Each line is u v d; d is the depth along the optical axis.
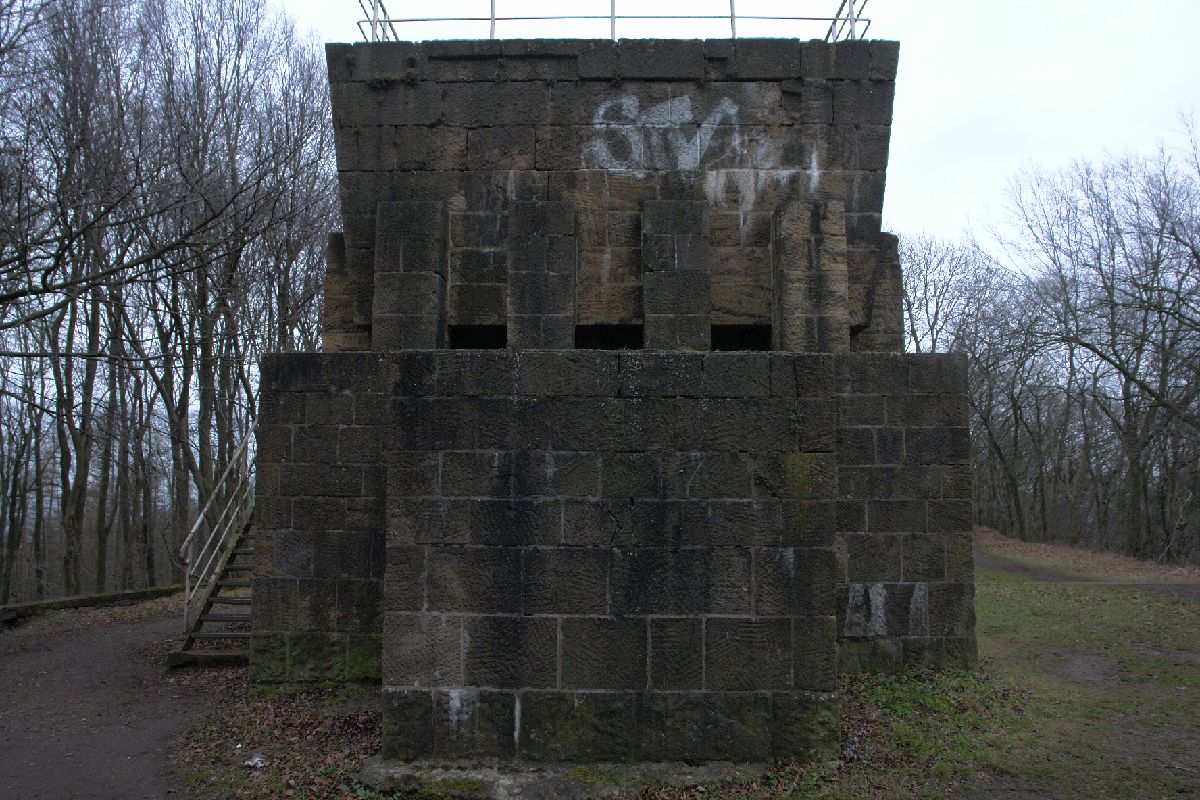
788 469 5.86
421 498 5.85
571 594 5.76
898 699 7.61
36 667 10.78
